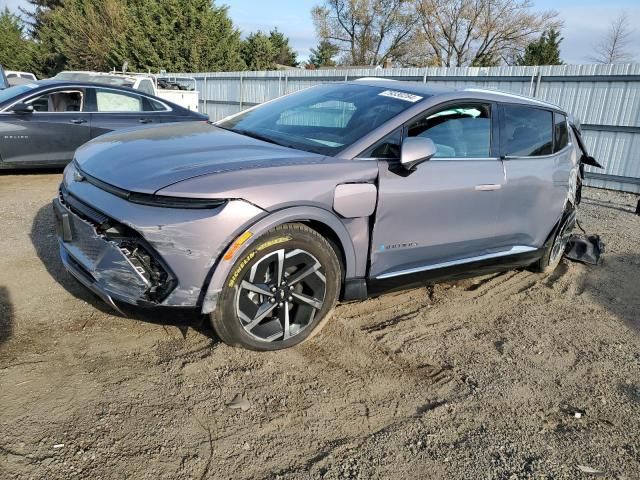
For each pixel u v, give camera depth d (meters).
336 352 3.35
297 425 2.65
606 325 4.19
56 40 37.44
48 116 7.50
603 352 3.73
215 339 3.30
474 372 3.32
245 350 3.20
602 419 2.96
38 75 40.84
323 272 3.18
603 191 10.70
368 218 3.31
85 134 7.79
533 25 41.22
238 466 2.35
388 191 3.31
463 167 3.74
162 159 3.00
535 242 4.59
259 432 2.57
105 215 2.78
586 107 10.88
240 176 2.83
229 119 4.32
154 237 2.64
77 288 3.87
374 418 2.78
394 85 4.04
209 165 2.91
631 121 10.33
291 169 3.00
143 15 30.77
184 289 2.73
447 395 3.05
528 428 2.82
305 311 3.21
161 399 2.72
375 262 3.44
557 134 4.75
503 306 4.39
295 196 2.91
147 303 2.74
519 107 4.34
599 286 5.04
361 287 3.44
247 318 2.97
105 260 2.79
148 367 2.98
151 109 8.53
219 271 2.75
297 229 3.00
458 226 3.79
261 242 2.88
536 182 4.30
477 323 4.03
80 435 2.41
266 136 3.69
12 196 6.47
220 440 2.49
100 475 2.20
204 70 31.59
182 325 2.90
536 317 4.23
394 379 3.15
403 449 2.57
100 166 3.07
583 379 3.36
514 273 5.19
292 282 3.08
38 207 6.01
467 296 4.52
